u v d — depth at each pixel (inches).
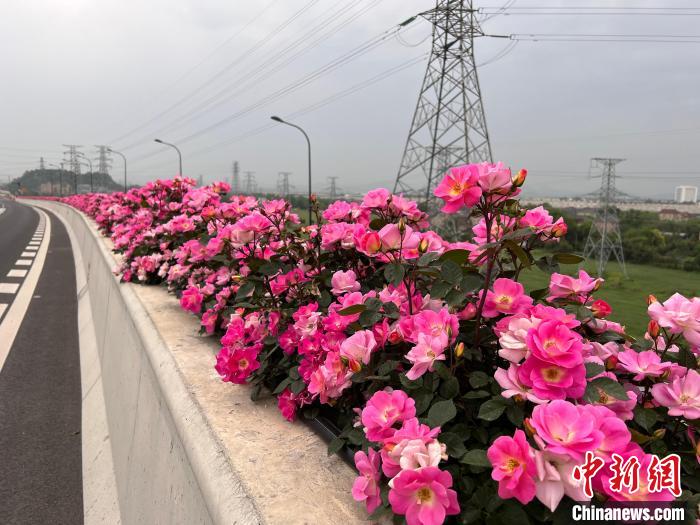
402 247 54.7
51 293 322.0
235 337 73.6
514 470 31.7
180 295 133.1
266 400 70.5
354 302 55.9
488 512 35.3
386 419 40.7
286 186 2461.9
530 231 40.7
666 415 41.2
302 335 61.7
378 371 50.3
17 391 158.6
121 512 92.1
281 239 83.4
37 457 118.0
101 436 123.0
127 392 110.1
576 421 31.6
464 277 46.3
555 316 40.9
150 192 211.2
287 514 43.9
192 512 56.3
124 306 139.1
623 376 45.7
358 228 68.3
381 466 41.3
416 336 46.8
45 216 1467.8
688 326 40.6
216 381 76.7
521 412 37.3
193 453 57.1
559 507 33.5
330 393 52.9
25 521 95.3
